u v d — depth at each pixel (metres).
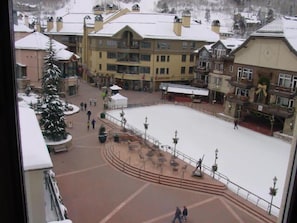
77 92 39.16
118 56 45.53
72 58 36.66
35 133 8.20
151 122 31.09
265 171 20.59
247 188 18.08
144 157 21.59
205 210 15.57
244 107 30.83
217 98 38.78
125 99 35.81
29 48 29.72
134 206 15.53
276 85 27.44
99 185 17.53
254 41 28.95
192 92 39.16
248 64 30.19
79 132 26.69
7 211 1.95
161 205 15.80
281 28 26.73
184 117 33.44
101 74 46.31
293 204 2.23
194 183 18.08
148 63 44.34
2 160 1.87
